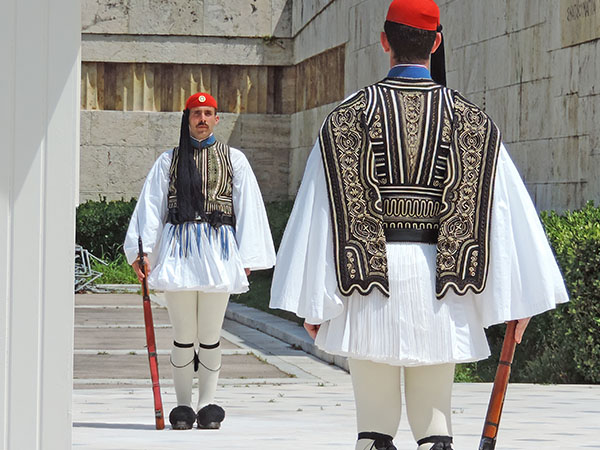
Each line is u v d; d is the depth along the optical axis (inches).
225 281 390.9
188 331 402.3
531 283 211.2
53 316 210.1
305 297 210.1
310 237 211.0
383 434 215.5
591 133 719.1
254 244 402.9
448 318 208.8
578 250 544.1
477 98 901.2
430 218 210.4
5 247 209.2
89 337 799.7
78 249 1250.6
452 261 208.8
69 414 209.8
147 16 1515.7
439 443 213.6
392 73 216.5
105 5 1510.8
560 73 762.8
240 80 1551.4
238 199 405.7
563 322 561.6
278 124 1553.9
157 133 1530.5
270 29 1540.4
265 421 420.2
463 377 603.2
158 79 1536.7
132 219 398.9
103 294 1171.9
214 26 1529.3
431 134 209.8
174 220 397.7
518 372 604.4
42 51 209.2
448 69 963.3
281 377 623.8
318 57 1440.7
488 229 211.0
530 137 808.3
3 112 208.5
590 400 477.4
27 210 209.6
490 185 211.0
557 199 764.0
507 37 846.5
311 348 729.6
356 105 211.6
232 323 926.4
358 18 1251.8
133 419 425.7
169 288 391.2
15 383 209.3
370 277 207.2
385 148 208.8
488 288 211.5
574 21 740.0
